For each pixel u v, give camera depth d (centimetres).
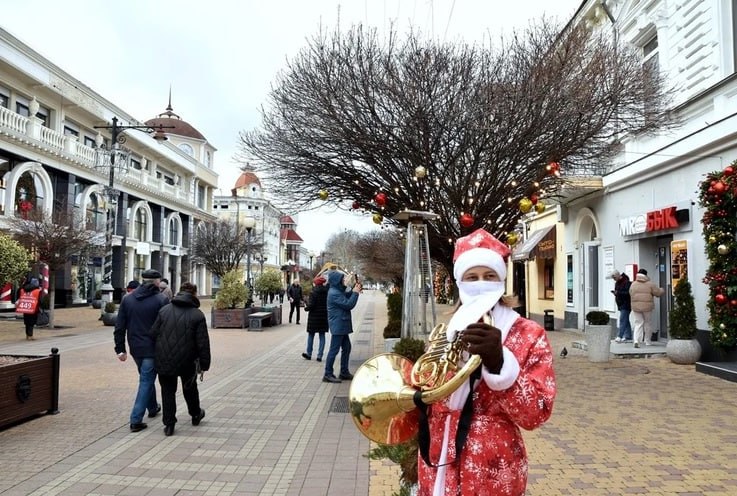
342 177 945
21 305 1516
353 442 554
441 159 873
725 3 1014
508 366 184
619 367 980
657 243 1246
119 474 457
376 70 852
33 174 2622
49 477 447
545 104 809
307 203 1038
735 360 930
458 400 199
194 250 4488
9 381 588
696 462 479
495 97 808
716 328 920
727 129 940
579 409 673
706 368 901
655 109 952
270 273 2781
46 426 604
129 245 3753
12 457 497
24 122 2577
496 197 903
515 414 190
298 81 891
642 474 450
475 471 193
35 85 2773
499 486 192
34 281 1546
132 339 602
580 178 1402
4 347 1340
